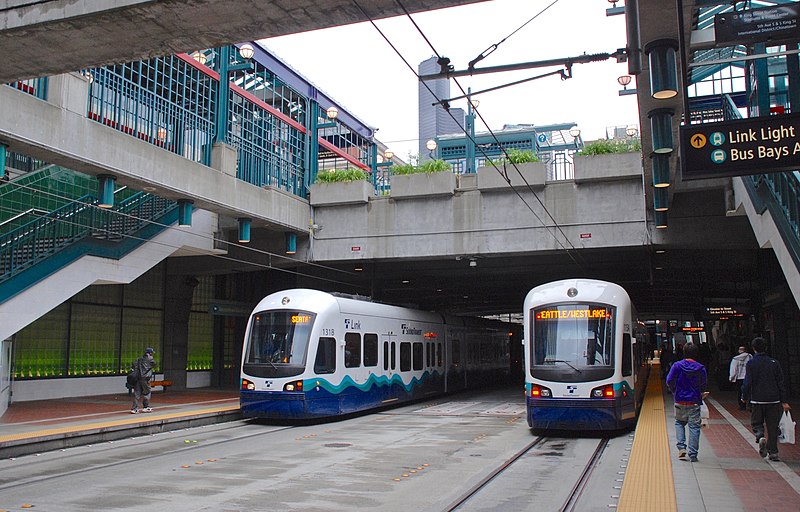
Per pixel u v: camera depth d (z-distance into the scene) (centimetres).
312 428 1603
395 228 2275
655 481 870
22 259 1639
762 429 1054
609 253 2386
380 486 916
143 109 1700
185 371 2614
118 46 782
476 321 2972
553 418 1404
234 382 2912
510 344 3634
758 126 730
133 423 1427
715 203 1967
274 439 1397
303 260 2355
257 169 2192
